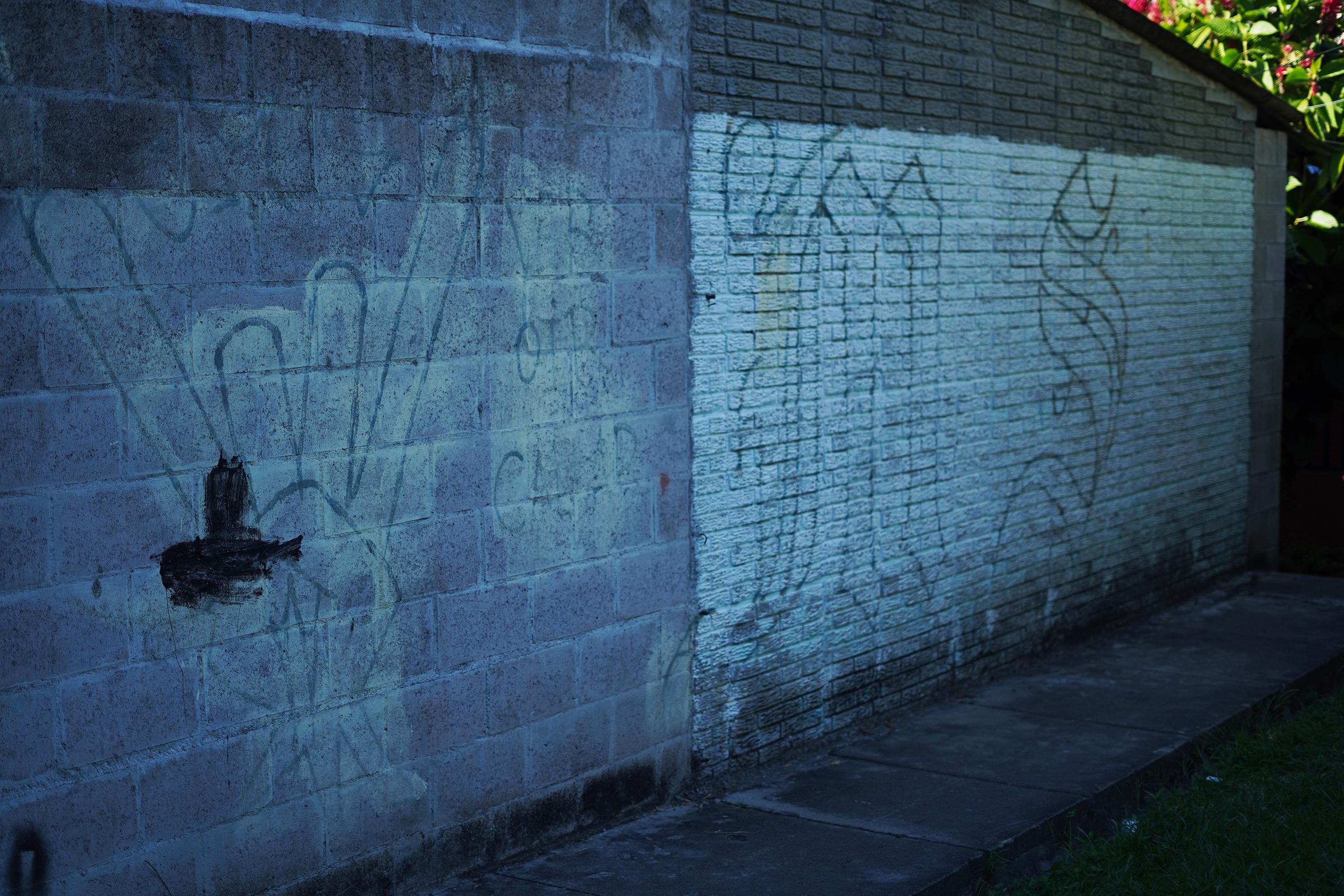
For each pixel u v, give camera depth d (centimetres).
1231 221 923
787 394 570
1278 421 1001
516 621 460
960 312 670
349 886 412
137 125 346
